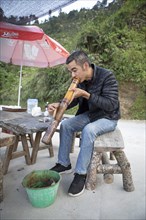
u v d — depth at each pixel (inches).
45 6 124.5
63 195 83.7
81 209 75.5
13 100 350.6
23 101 336.8
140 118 243.4
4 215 71.4
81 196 83.0
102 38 291.7
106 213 73.7
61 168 96.3
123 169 86.0
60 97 300.5
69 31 367.2
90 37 293.4
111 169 86.3
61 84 305.7
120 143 84.4
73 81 87.1
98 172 87.0
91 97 85.2
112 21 320.2
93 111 95.8
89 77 89.7
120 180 96.1
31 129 89.4
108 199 81.7
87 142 84.7
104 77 89.6
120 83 275.6
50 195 75.2
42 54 167.5
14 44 169.2
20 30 118.6
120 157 85.5
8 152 99.8
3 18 127.8
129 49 290.0
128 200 81.2
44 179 82.0
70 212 73.7
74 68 85.0
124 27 311.4
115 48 285.6
